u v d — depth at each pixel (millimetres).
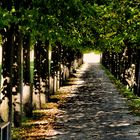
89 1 15305
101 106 30188
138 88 37281
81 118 24344
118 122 22891
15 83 20719
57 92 40906
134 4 26000
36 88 28047
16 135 18906
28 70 24156
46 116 24984
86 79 61750
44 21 14250
